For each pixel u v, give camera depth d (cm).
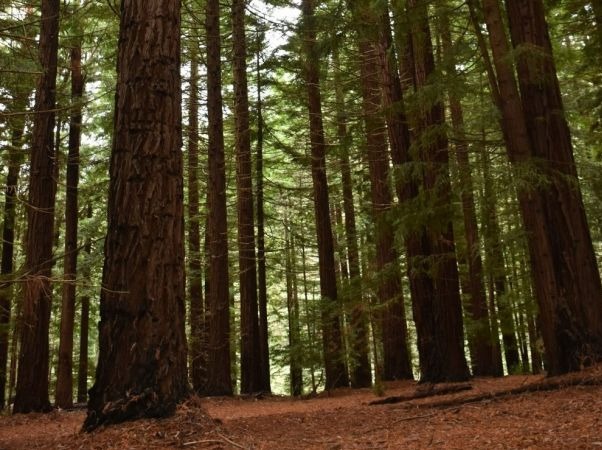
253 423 704
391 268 1091
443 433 505
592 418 473
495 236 803
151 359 509
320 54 955
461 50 808
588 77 1365
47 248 1095
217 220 1497
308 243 2297
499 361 1680
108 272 534
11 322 1301
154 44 578
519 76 809
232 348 2153
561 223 750
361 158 1939
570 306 726
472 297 1506
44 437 698
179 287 546
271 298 2822
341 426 646
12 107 1215
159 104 568
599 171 796
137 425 479
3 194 1612
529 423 499
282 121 2108
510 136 772
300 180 2478
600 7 1055
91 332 2547
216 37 1555
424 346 1102
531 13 802
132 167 549
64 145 1789
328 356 1428
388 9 932
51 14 1176
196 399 529
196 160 1909
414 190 1114
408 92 1312
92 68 1471
